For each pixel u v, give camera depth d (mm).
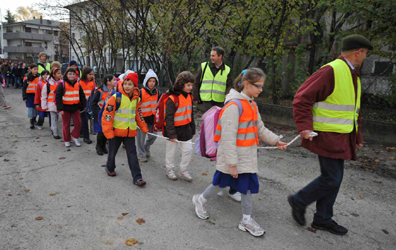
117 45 13617
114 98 4191
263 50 9188
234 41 9453
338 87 2904
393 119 7121
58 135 7020
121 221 3330
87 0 12781
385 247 3037
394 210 3832
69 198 3887
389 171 5199
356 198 4141
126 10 11875
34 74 7844
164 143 6773
